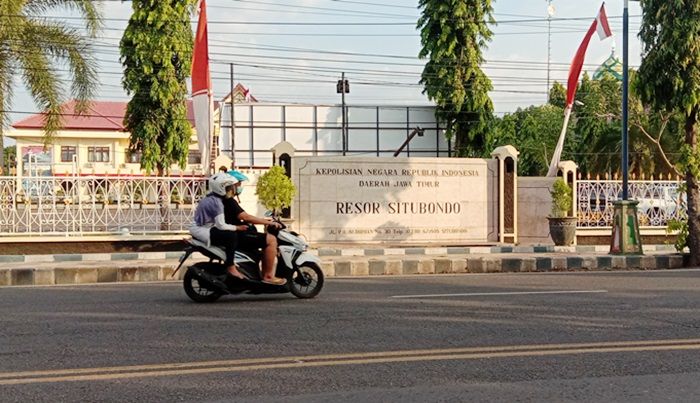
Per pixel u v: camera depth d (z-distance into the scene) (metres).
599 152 36.22
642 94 16.31
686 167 16.20
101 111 52.94
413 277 14.09
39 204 17.34
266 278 10.60
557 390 5.99
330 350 7.38
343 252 17.75
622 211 16.50
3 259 16.02
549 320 8.97
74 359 7.02
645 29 16.19
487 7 35.78
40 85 20.36
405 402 5.65
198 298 10.65
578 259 15.87
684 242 16.64
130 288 12.34
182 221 18.22
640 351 7.35
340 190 19.41
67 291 11.98
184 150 28.67
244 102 44.12
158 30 27.72
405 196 19.78
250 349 7.43
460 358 7.04
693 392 5.93
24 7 21.09
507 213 20.48
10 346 7.58
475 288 12.03
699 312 9.53
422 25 36.16
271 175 17.97
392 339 7.89
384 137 44.41
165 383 6.18
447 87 35.69
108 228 17.75
